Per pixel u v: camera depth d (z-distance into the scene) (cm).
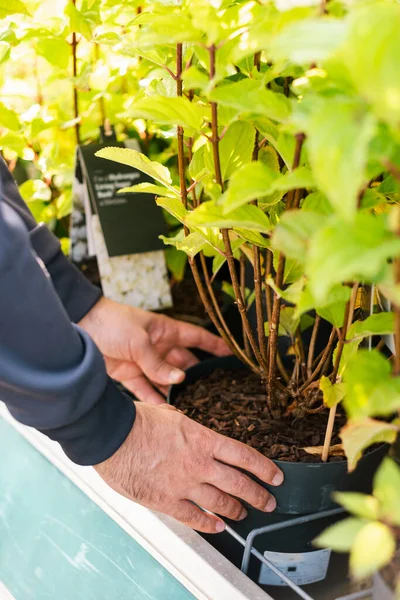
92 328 106
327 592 81
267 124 64
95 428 72
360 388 45
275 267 71
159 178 75
